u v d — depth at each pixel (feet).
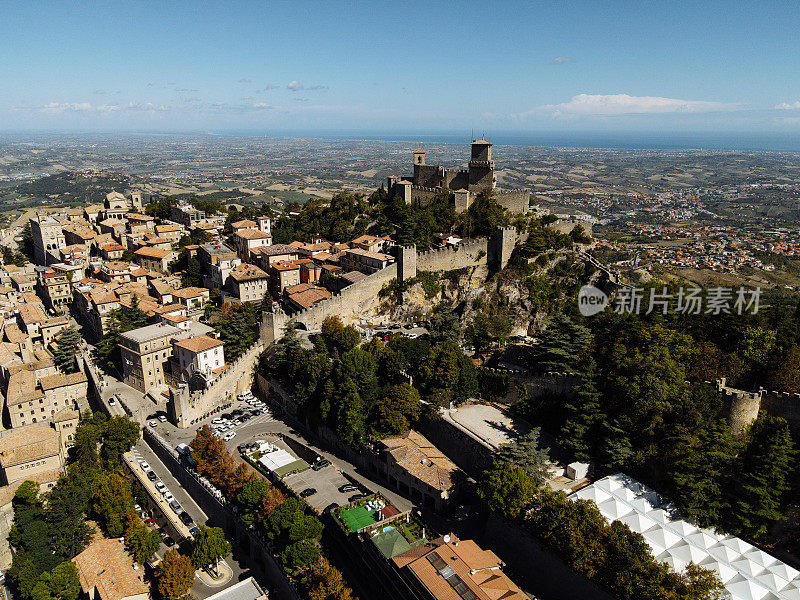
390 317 559.38
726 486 284.61
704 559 256.11
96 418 442.09
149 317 561.43
